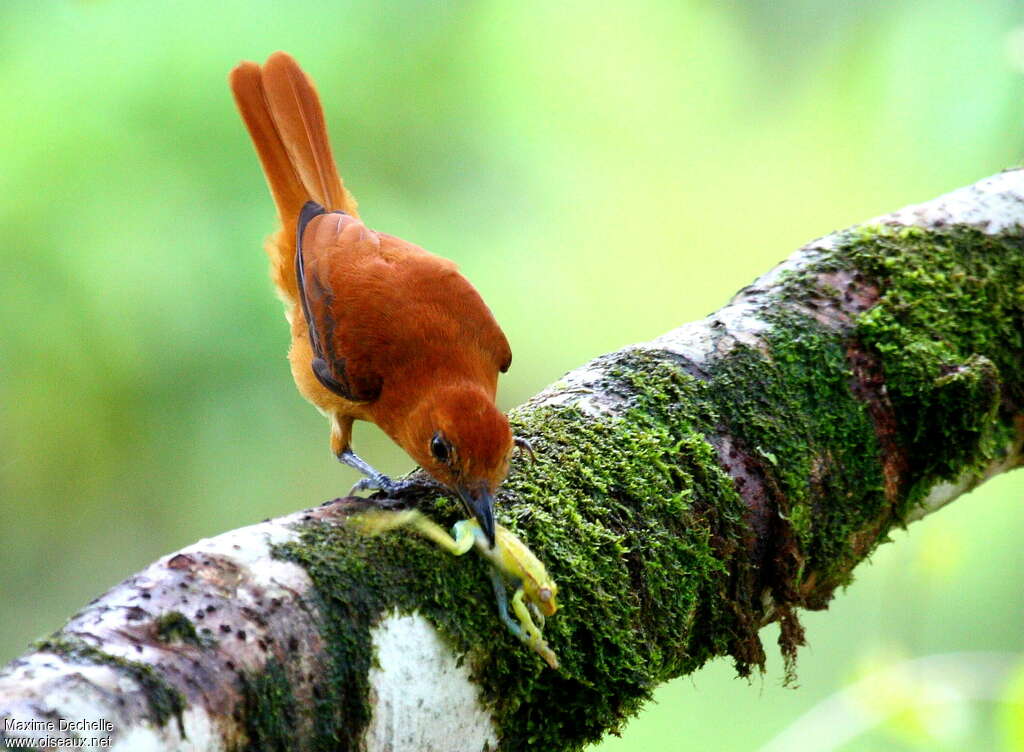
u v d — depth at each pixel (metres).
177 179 10.92
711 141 14.98
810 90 13.70
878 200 13.80
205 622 4.75
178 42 11.09
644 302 15.48
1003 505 13.31
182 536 12.82
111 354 11.02
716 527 6.50
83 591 13.13
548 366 15.24
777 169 15.02
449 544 5.55
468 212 12.91
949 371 7.20
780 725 14.28
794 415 6.97
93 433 11.59
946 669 8.41
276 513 12.85
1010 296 7.79
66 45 11.00
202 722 4.52
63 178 10.67
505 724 5.67
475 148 12.76
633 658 5.90
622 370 7.05
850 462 7.08
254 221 11.14
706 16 14.05
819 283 7.62
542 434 6.64
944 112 10.62
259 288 11.13
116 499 12.56
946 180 10.88
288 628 4.92
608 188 14.66
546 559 5.90
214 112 11.03
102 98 10.84
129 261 10.80
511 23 13.01
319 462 12.70
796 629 6.91
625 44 13.84
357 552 5.35
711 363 7.06
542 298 14.41
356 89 11.98
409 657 5.25
